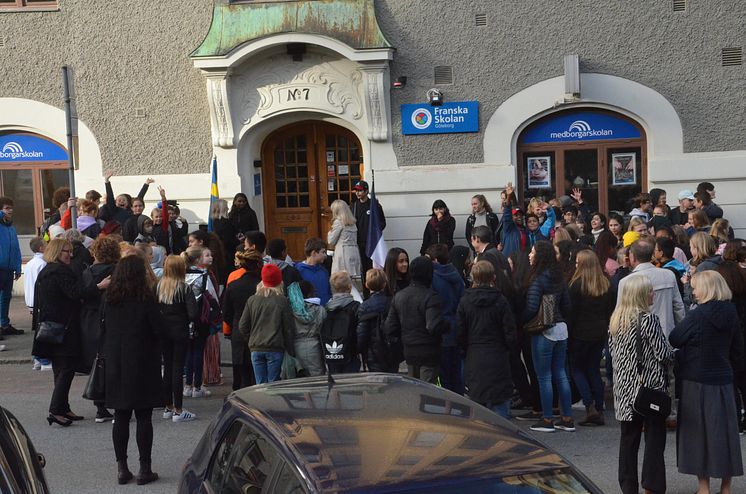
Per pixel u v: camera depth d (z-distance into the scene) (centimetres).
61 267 992
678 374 752
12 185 1741
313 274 1118
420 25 1608
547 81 1595
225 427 523
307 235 1752
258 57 1639
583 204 1557
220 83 1622
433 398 508
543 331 941
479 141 1619
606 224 1413
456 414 480
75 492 818
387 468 418
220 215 1498
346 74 1633
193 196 1681
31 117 1702
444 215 1550
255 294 981
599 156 1619
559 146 1625
